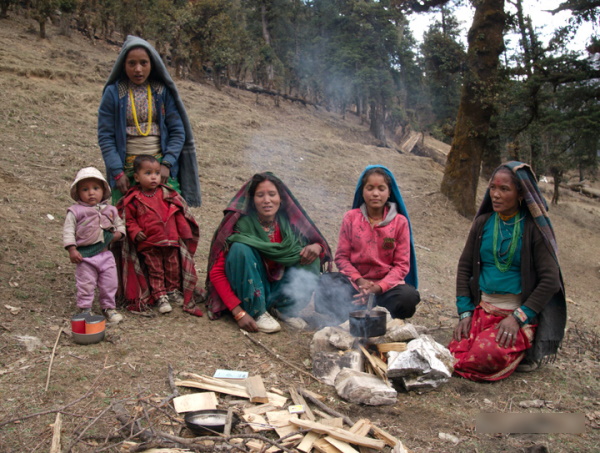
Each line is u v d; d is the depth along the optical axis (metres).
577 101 13.65
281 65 19.69
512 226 3.82
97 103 10.73
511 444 2.89
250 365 3.55
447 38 12.73
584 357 4.60
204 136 11.30
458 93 21.80
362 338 3.66
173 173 4.46
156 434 2.59
